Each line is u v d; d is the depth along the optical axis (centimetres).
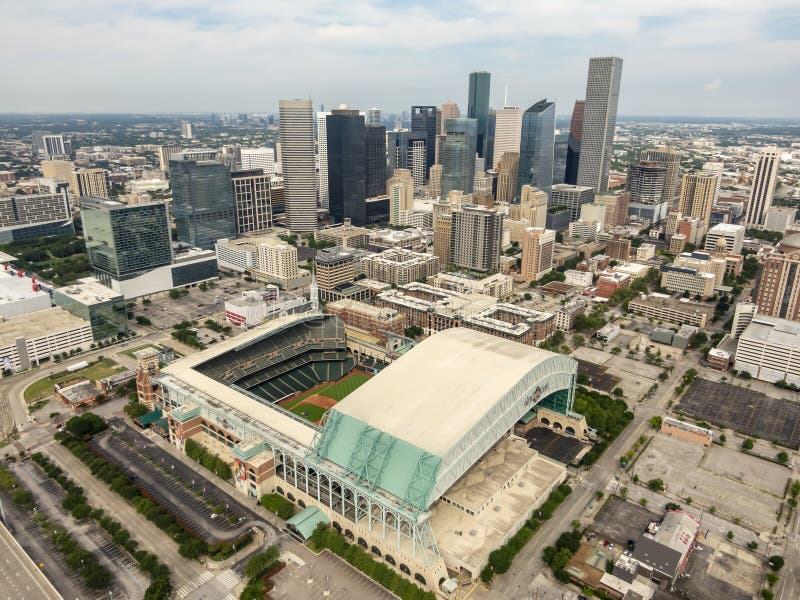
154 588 19512
